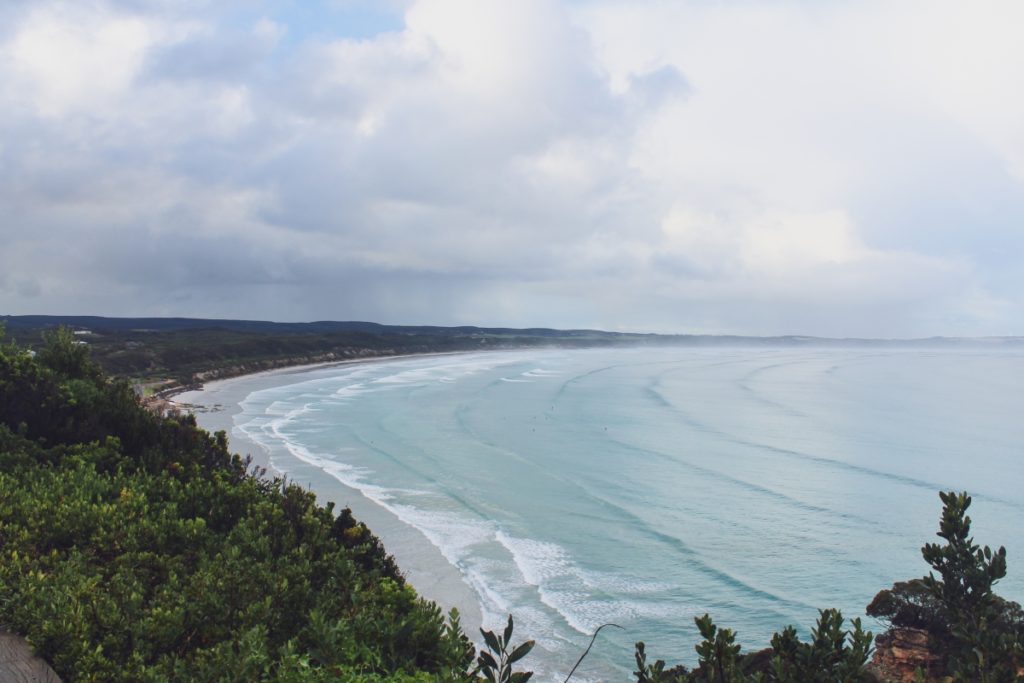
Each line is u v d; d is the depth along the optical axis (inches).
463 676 348.5
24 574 451.2
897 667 426.6
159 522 565.6
